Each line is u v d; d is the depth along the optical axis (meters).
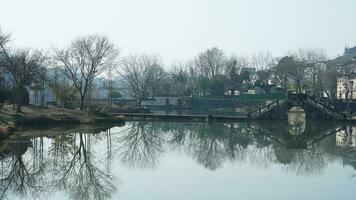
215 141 59.75
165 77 150.00
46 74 94.25
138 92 126.50
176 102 143.50
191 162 42.31
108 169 38.06
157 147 52.94
